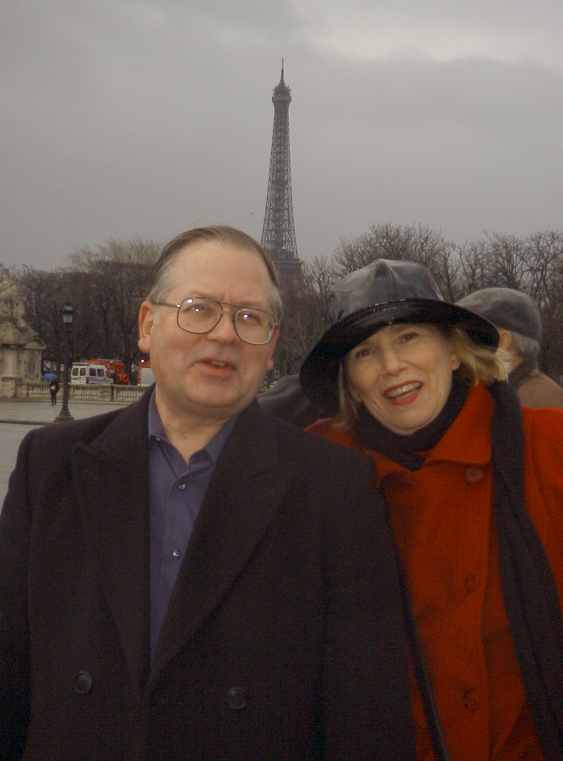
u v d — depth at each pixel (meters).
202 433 3.13
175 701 2.76
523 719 3.25
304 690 2.90
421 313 3.49
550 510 3.32
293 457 3.11
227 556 2.88
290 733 2.84
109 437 3.08
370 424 3.71
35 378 68.81
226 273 3.04
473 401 3.52
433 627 3.30
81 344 86.12
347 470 3.14
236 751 2.76
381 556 3.07
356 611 2.98
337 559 3.01
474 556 3.30
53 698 2.85
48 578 2.96
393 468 3.46
